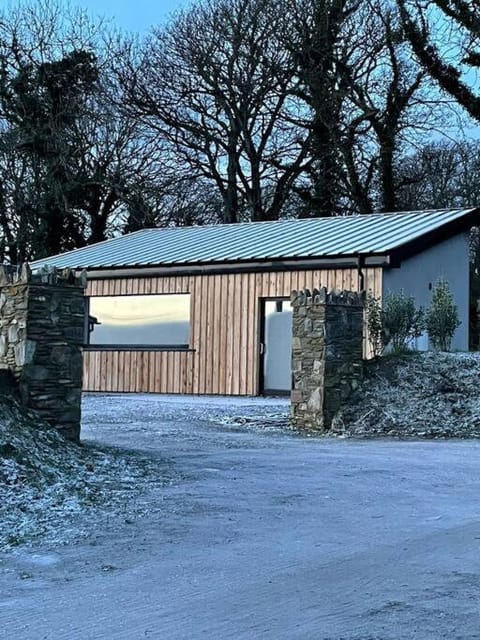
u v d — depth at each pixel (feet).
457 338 72.95
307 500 25.89
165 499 25.79
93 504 24.80
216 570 18.19
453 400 46.73
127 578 17.63
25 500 24.64
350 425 45.44
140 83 121.60
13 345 33.37
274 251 70.90
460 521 22.89
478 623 14.46
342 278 65.87
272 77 118.73
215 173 125.49
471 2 99.09
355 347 47.93
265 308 70.38
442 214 76.59
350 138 118.62
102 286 79.20
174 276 74.90
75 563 18.88
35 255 122.72
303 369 47.09
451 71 104.83
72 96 122.31
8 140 119.96
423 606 15.43
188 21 120.88
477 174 136.87
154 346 75.92
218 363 71.97
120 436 40.60
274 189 124.67
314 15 116.26
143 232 99.35
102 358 78.84
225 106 121.08
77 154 122.01
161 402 60.90
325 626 14.35
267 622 14.62
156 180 124.57
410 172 130.31
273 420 49.49
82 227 126.21
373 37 115.85
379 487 28.12
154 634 14.08
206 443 39.22
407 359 50.42
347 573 17.81
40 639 13.91
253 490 27.37
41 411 33.12
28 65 121.80
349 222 81.20
